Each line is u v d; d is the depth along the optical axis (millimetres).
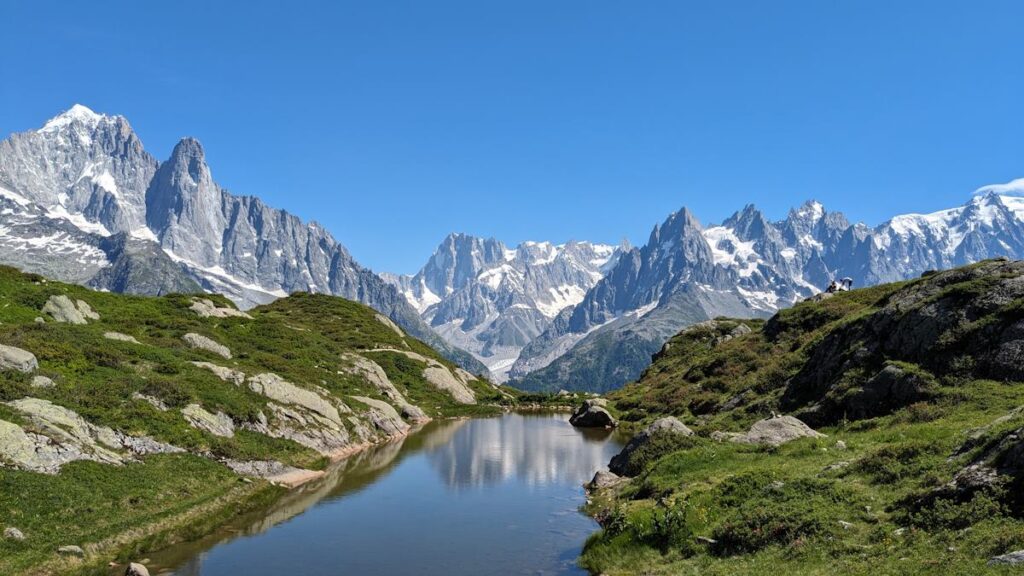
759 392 74000
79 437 42188
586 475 61688
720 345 117125
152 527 37531
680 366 124750
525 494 52812
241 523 42281
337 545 38062
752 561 27328
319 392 78938
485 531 41344
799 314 99812
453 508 47688
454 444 82250
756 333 106750
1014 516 22656
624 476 54562
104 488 38469
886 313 58688
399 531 41250
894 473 30641
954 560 21359
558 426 106250
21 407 41500
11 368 47469
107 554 33406
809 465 37000
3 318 64250
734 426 64625
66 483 36969
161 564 33750
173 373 61406
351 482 56469
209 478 46656
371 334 151250
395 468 63812
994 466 25344
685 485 39812
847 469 33688
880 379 51375
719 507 34000
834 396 54812
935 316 53438
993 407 41750
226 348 82688
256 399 64688
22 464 36438
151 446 46531
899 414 46281
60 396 46531
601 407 106312
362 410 85438
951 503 25047
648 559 31703
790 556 26391
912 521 25516
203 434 52062
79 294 87938
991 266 57062
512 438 89125
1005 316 48969
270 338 105188
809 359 68625
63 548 31812
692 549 30844
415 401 121438
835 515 28438
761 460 42312
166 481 43125
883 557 23594
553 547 37812
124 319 83062
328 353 108125
